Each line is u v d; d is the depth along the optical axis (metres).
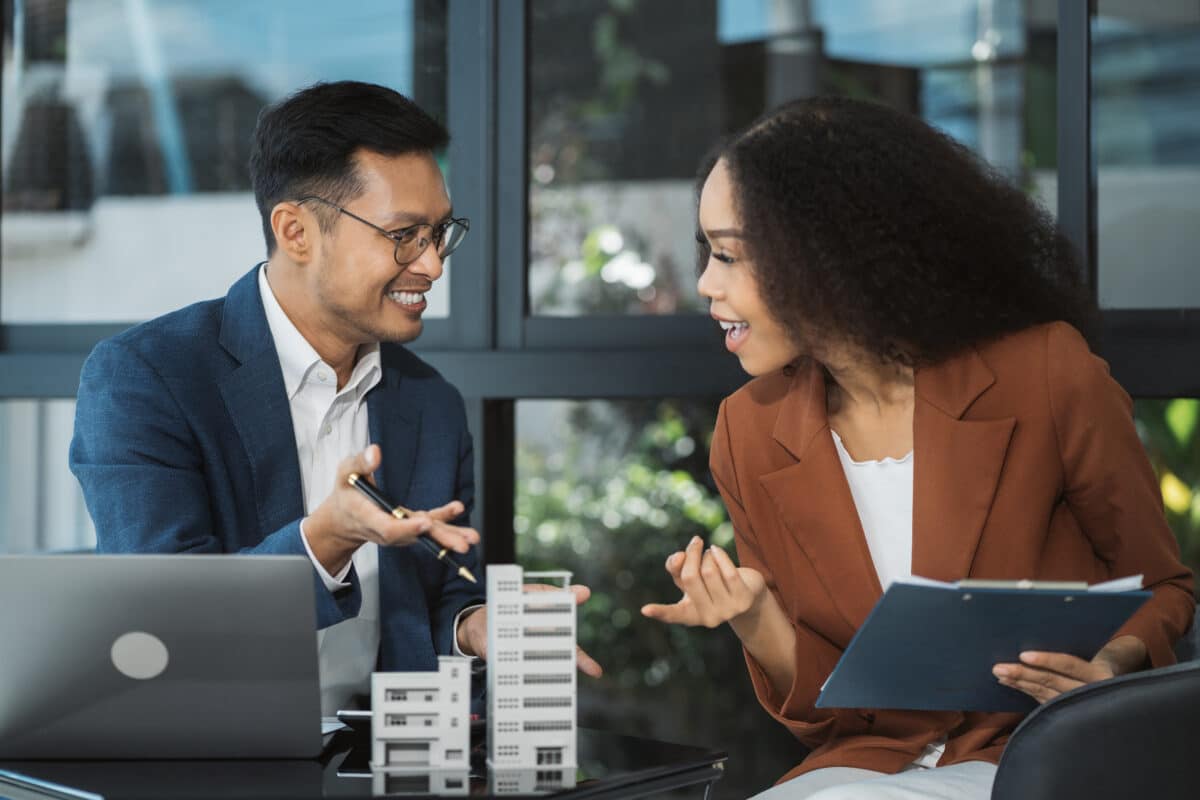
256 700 1.44
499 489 2.57
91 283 2.75
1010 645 1.50
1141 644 1.67
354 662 1.99
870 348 1.73
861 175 1.72
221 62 2.71
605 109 2.63
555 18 2.63
